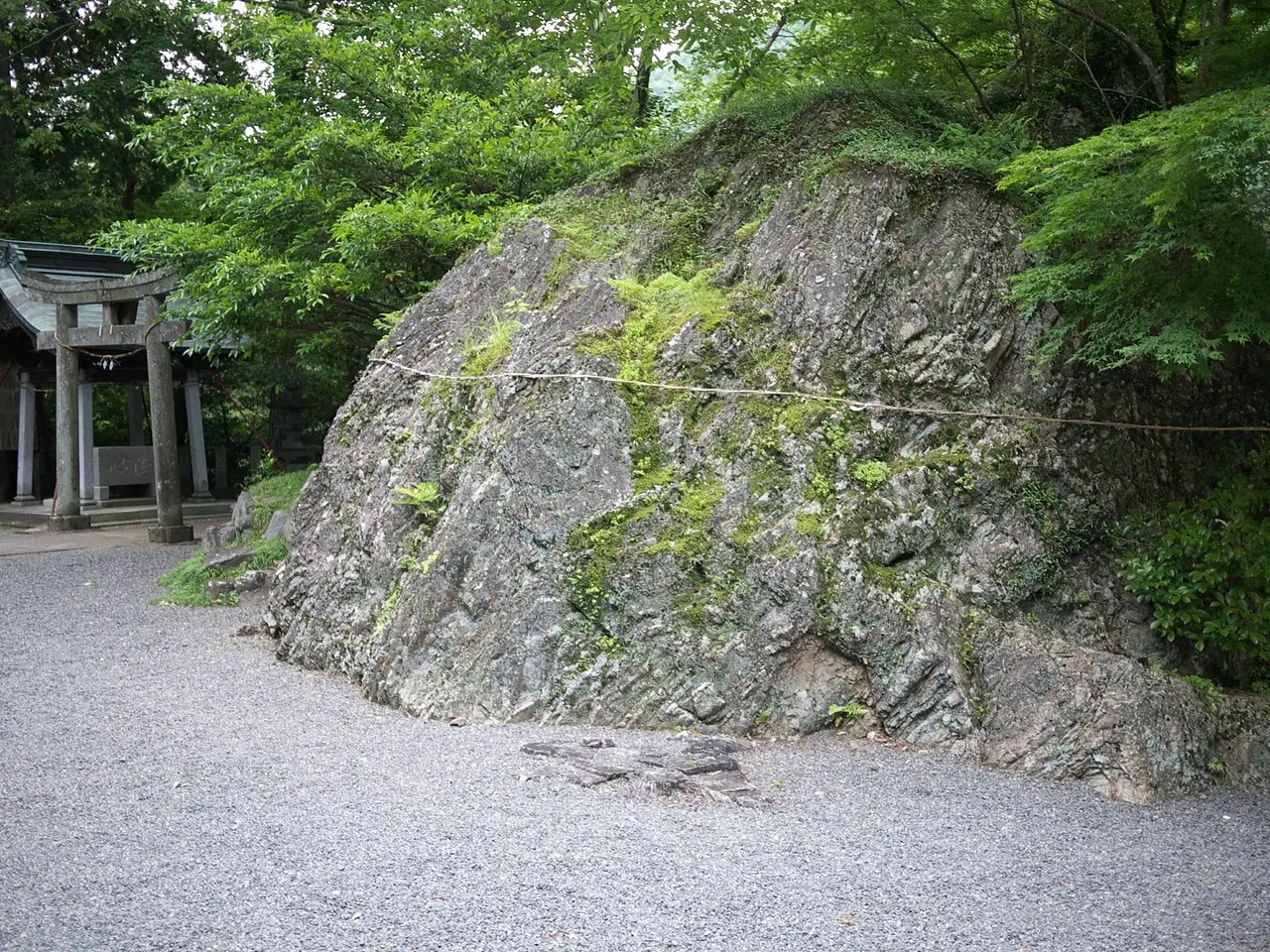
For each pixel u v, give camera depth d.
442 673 6.71
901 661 6.20
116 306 15.23
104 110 23.06
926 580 6.47
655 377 7.21
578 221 9.05
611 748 5.78
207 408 22.80
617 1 11.25
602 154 11.06
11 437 20.50
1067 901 4.16
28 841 4.42
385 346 9.02
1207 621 6.60
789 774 5.60
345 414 8.83
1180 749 5.62
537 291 8.39
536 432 7.05
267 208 10.72
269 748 5.79
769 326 7.33
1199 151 5.45
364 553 7.80
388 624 7.13
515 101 11.79
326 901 3.89
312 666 7.76
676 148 9.46
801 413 6.90
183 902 3.87
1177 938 3.87
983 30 9.28
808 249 7.58
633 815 4.89
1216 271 6.18
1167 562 6.73
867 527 6.54
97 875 4.09
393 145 10.75
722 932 3.77
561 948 3.60
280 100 11.99
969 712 6.04
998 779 5.62
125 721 6.27
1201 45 8.45
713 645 6.34
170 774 5.31
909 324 7.35
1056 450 7.11
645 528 6.68
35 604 10.22
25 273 15.90
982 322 7.45
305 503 8.62
